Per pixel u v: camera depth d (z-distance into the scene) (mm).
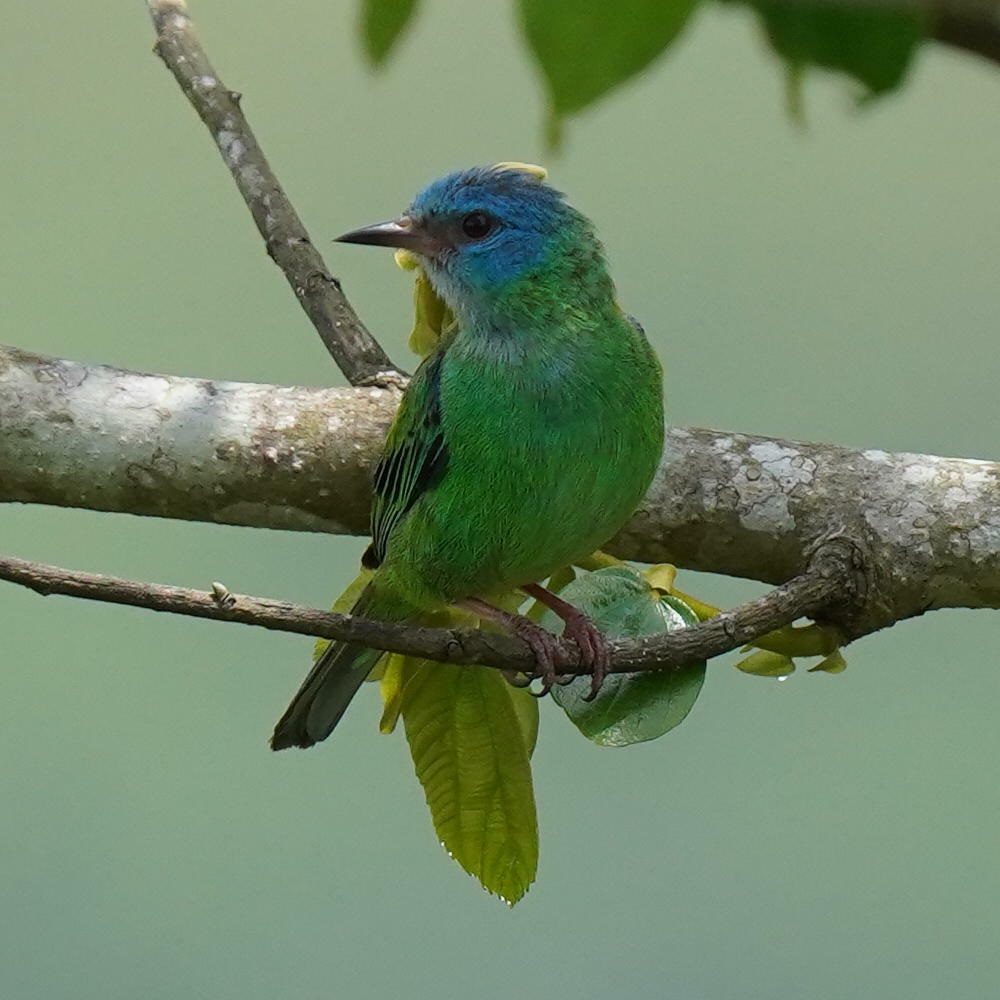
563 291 9039
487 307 9117
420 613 10031
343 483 9727
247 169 11180
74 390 9602
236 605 7473
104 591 7246
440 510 9234
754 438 9984
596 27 2779
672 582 9102
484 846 8969
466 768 8938
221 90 11477
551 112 2844
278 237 10938
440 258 9328
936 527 9477
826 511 9602
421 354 10555
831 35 2977
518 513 9078
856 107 3037
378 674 9602
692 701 8648
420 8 2988
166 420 9602
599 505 9070
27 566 7164
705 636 8625
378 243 9461
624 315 9344
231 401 9742
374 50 3027
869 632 9430
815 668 9406
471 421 9055
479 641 8164
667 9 2766
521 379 8992
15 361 9648
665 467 9805
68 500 9648
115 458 9547
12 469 9523
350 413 9812
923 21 2729
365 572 10023
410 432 9312
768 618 8828
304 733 9898
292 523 9867
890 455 9852
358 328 10492
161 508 9719
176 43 11648
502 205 9148
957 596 9547
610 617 8914
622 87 2814
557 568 9438
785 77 3062
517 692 9109
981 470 9703
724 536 9750
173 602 7312
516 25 2797
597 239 9242
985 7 2619
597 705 8680
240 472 9641
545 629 9008
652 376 9164
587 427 8945
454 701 8898
